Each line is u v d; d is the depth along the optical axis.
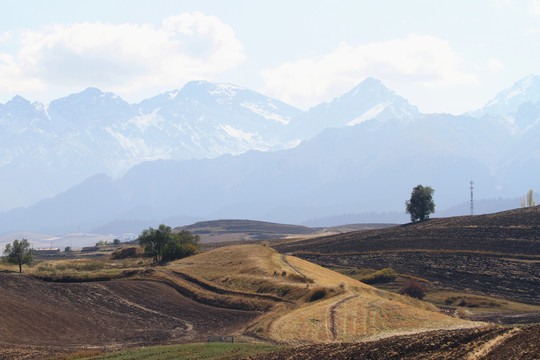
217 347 46.62
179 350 45.62
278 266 87.19
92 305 66.88
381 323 54.66
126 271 85.75
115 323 59.53
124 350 47.66
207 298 70.50
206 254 105.12
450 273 109.06
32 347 49.09
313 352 40.62
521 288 96.31
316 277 81.94
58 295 70.62
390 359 36.47
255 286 74.38
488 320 71.56
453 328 52.16
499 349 35.44
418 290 92.94
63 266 95.25
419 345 39.50
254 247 107.62
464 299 89.06
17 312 59.62
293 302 66.31
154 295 73.06
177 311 65.62
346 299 64.69
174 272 86.94
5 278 78.19
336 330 52.62
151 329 57.59
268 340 50.94
